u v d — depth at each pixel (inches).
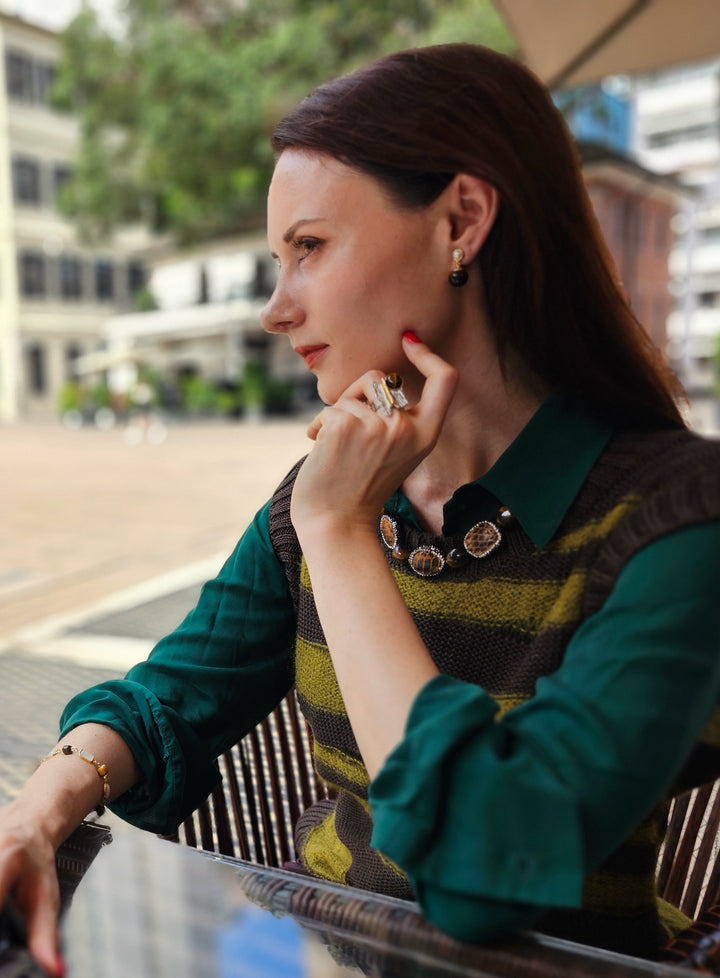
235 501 349.7
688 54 136.9
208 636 39.8
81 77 863.1
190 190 810.2
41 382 1365.7
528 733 24.7
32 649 149.2
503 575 31.1
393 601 28.2
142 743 36.4
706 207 1358.3
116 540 266.1
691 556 25.4
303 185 31.7
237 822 44.2
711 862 39.1
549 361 31.8
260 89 716.0
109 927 26.5
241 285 1112.2
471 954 24.4
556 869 22.9
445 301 32.1
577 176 32.6
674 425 32.9
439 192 30.9
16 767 95.0
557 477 30.4
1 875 28.1
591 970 23.5
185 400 1064.8
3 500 360.5
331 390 33.5
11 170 1279.5
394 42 710.5
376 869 35.3
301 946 25.4
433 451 34.4
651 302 1176.2
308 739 48.7
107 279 1428.4
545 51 128.8
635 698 24.3
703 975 23.3
